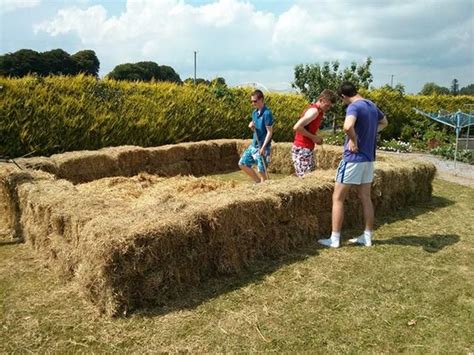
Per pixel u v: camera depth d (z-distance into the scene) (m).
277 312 3.29
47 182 4.85
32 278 3.84
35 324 3.10
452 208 6.33
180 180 7.38
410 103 17.44
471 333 3.05
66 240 3.84
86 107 8.95
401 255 4.41
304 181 4.97
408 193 6.33
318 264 4.16
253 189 4.55
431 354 2.81
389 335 3.02
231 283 3.75
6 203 5.15
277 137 13.33
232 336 2.98
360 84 15.10
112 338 2.95
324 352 2.82
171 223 3.47
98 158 7.39
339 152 8.79
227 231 3.87
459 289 3.70
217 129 11.51
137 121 9.77
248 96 12.55
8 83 8.03
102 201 4.12
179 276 3.53
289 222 4.52
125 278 3.22
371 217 4.62
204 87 11.84
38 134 8.20
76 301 3.42
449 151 12.42
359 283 3.77
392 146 14.41
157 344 2.88
